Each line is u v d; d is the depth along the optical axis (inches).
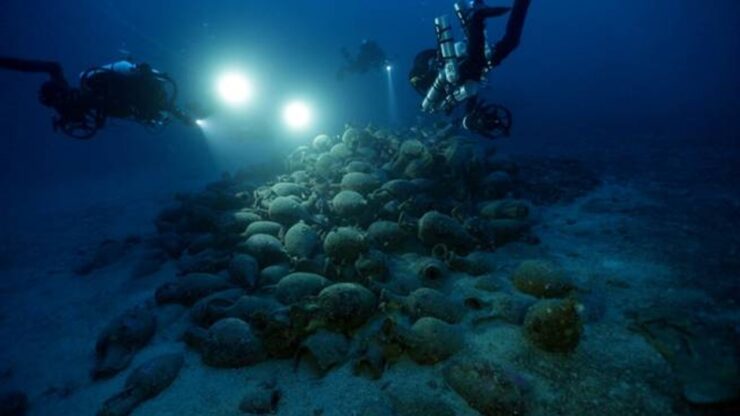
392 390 107.2
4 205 472.1
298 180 271.0
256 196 242.7
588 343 117.9
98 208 382.6
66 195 479.8
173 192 410.6
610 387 102.6
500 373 102.4
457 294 149.3
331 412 106.0
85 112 212.8
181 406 114.6
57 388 134.5
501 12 163.2
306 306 123.2
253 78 1106.7
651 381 102.7
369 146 297.9
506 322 129.5
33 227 341.1
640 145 339.0
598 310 132.3
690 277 144.3
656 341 113.0
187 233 232.8
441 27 176.2
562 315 110.2
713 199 206.2
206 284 165.3
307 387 114.7
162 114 237.1
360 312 127.5
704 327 116.0
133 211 356.2
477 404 99.9
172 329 153.1
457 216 195.9
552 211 221.3
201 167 518.6
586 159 310.7
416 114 600.4
